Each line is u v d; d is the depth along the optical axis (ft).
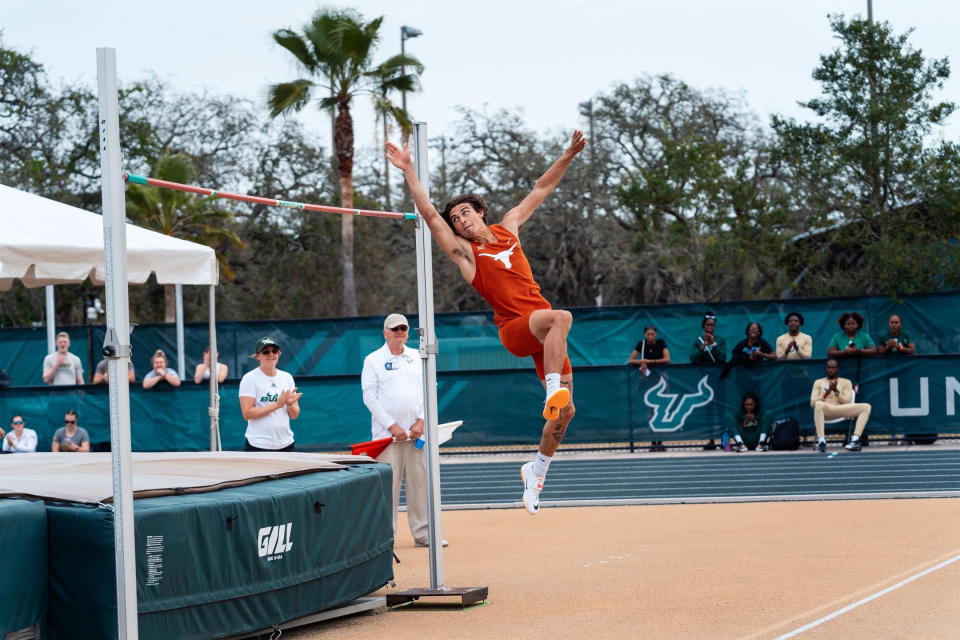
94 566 15.90
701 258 89.86
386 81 90.84
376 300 117.29
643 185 96.73
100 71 15.76
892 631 17.30
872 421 51.01
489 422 52.75
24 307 106.01
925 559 24.40
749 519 32.94
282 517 18.99
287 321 57.52
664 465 47.44
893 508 34.24
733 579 22.85
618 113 113.80
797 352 52.60
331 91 92.43
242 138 117.08
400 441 29.50
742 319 56.24
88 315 80.89
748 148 113.19
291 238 117.80
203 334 58.34
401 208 118.83
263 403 30.01
